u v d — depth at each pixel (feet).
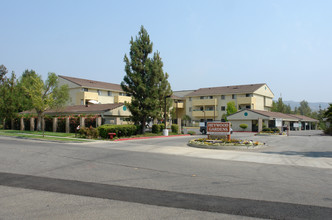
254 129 159.22
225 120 174.60
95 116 95.04
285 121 176.96
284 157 45.21
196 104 198.39
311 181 26.50
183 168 32.65
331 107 126.72
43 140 72.84
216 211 17.31
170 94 100.58
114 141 74.13
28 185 23.26
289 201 19.70
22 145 55.06
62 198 19.70
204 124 130.52
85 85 154.51
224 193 21.63
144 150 52.85
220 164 36.65
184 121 202.90
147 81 93.97
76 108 125.08
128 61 91.97
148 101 90.68
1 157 38.06
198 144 60.44
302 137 102.78
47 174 27.76
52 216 16.16
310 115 280.72
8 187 22.56
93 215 16.35
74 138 77.05
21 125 112.06
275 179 27.25
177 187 23.32
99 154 43.80
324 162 39.96
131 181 25.34
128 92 94.58
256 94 187.62
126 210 17.29
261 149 58.29
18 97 118.32
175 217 16.16
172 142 73.41
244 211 17.39
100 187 22.93
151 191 21.91
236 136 107.45
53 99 106.22
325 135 120.98
